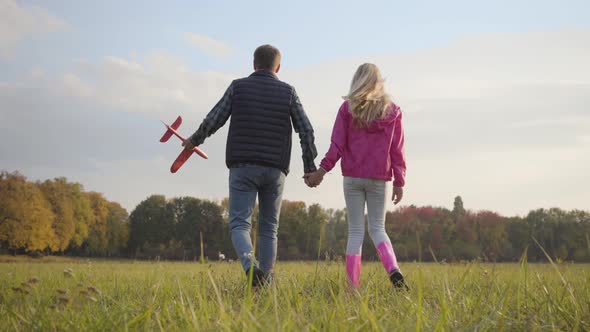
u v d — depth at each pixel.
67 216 67.19
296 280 3.60
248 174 3.92
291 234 67.69
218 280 3.65
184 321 2.02
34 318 1.94
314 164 4.23
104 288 3.98
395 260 3.79
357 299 2.66
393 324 1.89
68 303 1.92
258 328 1.66
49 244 60.72
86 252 80.50
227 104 4.07
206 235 82.94
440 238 51.00
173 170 4.35
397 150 4.17
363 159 4.05
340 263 4.02
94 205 81.31
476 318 2.01
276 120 4.04
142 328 1.97
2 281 4.52
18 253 61.31
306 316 2.16
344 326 1.74
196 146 4.21
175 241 82.75
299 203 70.31
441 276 3.36
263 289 2.80
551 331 1.85
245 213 3.93
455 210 59.19
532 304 2.29
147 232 83.81
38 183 67.88
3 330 1.97
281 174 4.07
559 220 55.22
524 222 57.12
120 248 83.81
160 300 2.78
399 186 4.18
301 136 4.21
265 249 4.04
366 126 4.03
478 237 55.09
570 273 2.61
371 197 4.12
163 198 86.69
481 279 3.17
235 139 3.97
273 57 4.21
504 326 1.89
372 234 4.07
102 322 1.98
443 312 1.80
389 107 4.07
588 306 1.97
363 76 4.07
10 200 55.84
